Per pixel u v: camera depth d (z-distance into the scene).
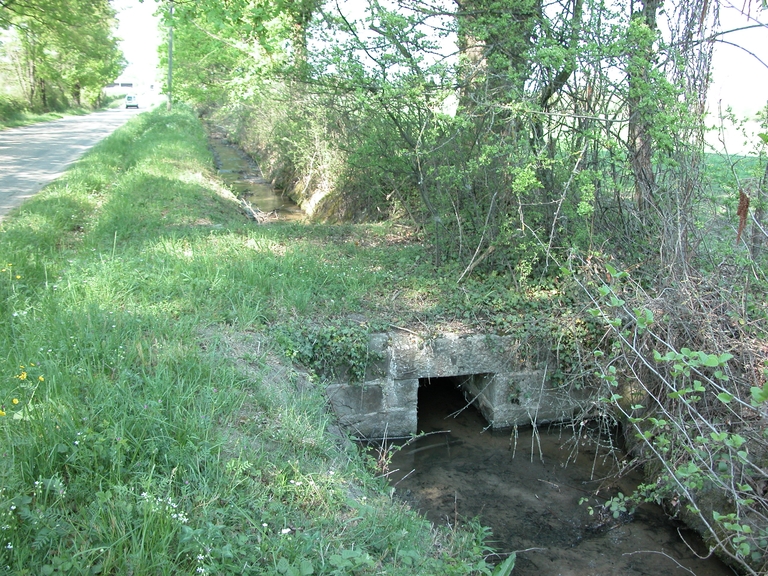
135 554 2.95
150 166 14.88
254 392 4.86
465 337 6.61
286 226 10.30
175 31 17.41
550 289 7.34
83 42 25.38
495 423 6.89
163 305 6.02
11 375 4.23
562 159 6.34
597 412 6.36
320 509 3.74
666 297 5.58
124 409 3.91
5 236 7.69
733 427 4.89
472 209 8.18
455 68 7.01
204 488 3.53
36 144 20.67
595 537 5.11
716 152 5.84
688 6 5.87
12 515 2.97
